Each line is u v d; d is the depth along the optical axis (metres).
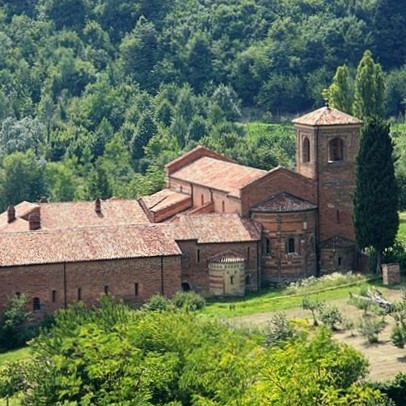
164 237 187.75
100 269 181.38
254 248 192.62
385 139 191.12
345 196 199.62
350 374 115.19
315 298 180.38
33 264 177.88
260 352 111.56
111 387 108.75
